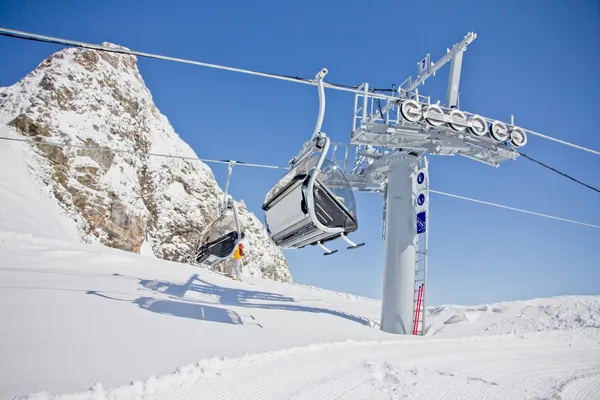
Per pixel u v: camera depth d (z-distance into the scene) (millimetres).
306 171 9062
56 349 5059
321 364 6215
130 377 4492
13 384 3902
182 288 12555
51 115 42531
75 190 40156
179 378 4699
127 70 66875
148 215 57656
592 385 6164
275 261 98562
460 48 13422
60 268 12023
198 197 74125
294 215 9305
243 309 10930
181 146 81688
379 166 14922
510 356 8578
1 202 24562
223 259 12492
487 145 14094
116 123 54219
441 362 7410
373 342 8914
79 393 3824
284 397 4551
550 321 12883
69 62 53688
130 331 6441
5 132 37469
